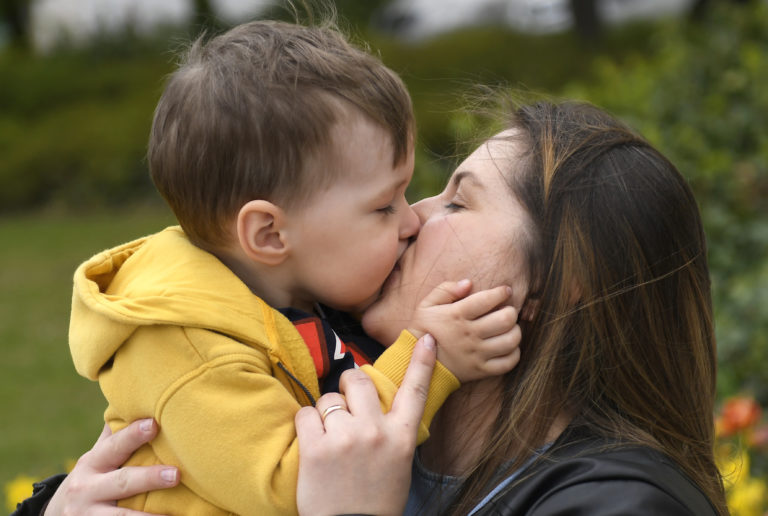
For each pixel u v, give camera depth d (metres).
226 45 1.64
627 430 1.51
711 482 1.64
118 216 11.19
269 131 1.52
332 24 1.84
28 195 11.80
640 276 1.54
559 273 1.54
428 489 1.63
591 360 1.53
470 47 11.19
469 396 1.63
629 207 1.54
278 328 1.55
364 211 1.58
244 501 1.44
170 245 1.65
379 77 1.61
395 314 1.63
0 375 6.62
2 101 12.99
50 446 5.32
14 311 8.02
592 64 10.37
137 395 1.52
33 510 1.78
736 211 4.45
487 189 1.62
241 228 1.56
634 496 1.31
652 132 4.48
